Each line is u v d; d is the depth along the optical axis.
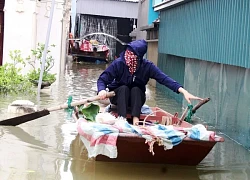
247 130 6.69
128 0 33.59
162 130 5.11
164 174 5.36
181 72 12.38
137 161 5.57
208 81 9.25
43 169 5.35
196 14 9.94
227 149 6.72
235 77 7.45
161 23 15.06
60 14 15.57
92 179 5.07
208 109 9.00
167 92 13.98
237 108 7.22
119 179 5.13
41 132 7.29
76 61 32.19
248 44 6.38
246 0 6.54
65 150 6.25
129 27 34.66
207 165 5.82
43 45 13.05
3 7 13.80
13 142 6.57
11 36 13.55
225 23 7.61
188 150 5.31
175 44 12.50
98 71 22.88
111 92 6.03
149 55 18.72
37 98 10.83
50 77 12.91
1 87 11.14
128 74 6.25
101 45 32.53
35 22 13.85
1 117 8.24
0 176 5.00
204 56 9.07
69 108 6.66
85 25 34.19
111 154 5.01
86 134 5.15
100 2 33.50
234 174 5.47
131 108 6.12
